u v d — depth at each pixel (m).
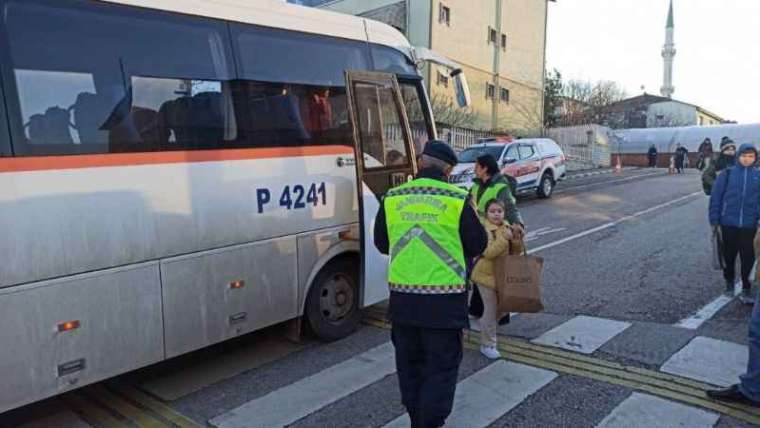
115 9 3.67
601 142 35.75
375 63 5.52
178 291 3.98
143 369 4.70
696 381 4.11
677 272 7.37
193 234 4.04
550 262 8.05
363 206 5.06
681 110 59.50
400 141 5.57
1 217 3.14
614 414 3.69
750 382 3.67
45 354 3.34
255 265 4.46
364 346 5.14
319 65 4.97
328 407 3.95
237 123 4.32
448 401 3.20
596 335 5.09
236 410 3.94
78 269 3.46
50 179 3.33
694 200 15.35
